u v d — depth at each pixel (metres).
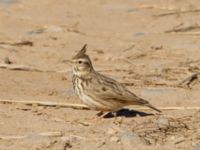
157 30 21.98
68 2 25.28
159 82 17.02
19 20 23.02
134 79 17.31
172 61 19.03
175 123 14.08
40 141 13.02
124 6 24.62
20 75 17.38
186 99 15.82
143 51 19.97
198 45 20.31
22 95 15.83
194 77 17.23
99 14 23.84
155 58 19.39
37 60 18.98
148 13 23.83
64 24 22.67
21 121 14.03
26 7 24.55
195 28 21.91
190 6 24.34
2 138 13.15
